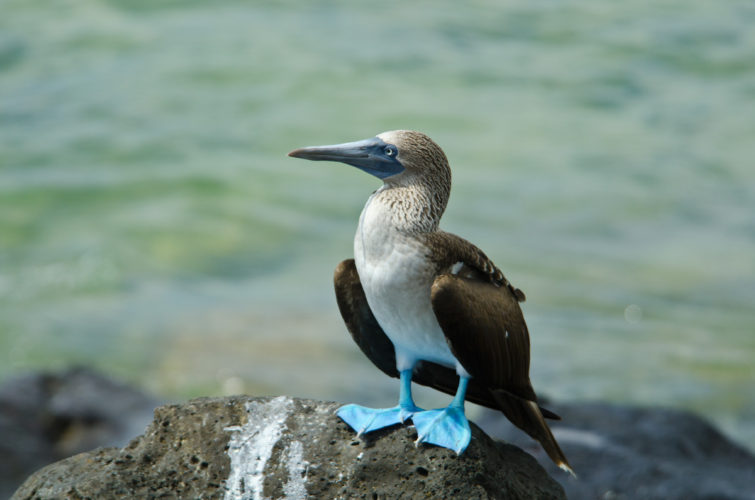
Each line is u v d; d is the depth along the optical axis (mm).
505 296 5578
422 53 27250
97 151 22031
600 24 29453
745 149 23031
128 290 16922
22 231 19016
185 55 26500
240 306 16234
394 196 5527
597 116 24688
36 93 24516
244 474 5508
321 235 19016
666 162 22297
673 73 26984
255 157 22031
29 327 15570
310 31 28484
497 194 20594
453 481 5379
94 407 11344
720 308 16109
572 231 19047
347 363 14453
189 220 19406
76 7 28922
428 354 5672
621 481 8805
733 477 9180
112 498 5359
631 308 15984
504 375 5562
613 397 13281
